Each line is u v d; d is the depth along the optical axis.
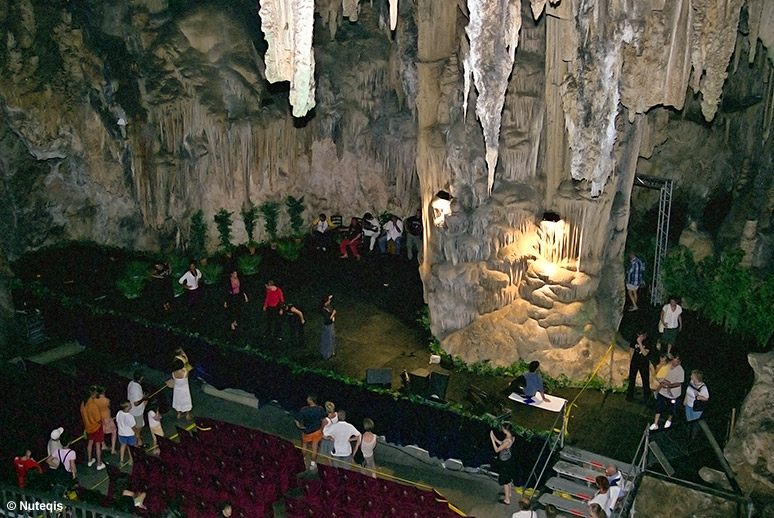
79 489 17.81
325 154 30.12
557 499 19.20
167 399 23.19
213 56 28.62
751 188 25.95
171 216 28.78
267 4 16.72
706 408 21.20
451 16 23.94
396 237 29.19
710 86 19.47
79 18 27.72
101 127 27.44
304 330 25.45
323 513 18.12
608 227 22.66
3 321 25.39
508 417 20.58
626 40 19.39
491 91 19.08
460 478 20.56
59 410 21.14
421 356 24.17
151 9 28.53
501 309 23.66
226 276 28.28
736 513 17.27
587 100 19.86
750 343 23.75
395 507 18.02
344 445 20.16
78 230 29.39
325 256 29.48
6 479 18.48
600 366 22.56
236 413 23.03
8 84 26.20
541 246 23.02
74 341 25.81
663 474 17.44
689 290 25.06
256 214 29.78
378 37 29.48
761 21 21.16
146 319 25.38
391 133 29.36
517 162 23.39
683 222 27.30
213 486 19.08
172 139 28.16
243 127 28.53
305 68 17.00
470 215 23.75
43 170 28.11
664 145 26.66
